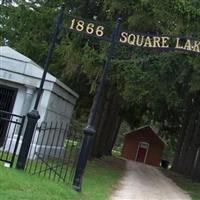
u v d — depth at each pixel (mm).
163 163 70000
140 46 15305
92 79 27125
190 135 42406
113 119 41781
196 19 23234
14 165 15766
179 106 34000
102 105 31062
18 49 29203
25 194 11594
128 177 27297
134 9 24469
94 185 18469
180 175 40844
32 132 15055
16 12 28484
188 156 41812
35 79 22391
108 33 24938
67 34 26516
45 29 28297
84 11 27391
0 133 21938
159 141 74562
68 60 26219
